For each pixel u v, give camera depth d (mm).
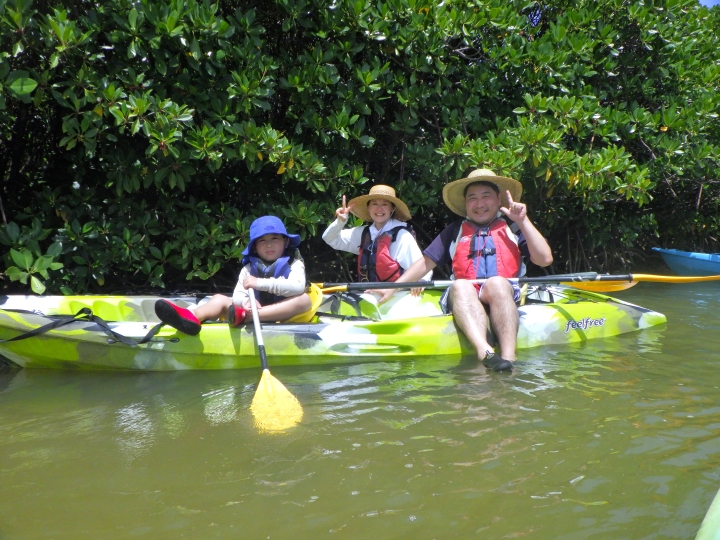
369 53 5895
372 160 6895
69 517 1993
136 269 5586
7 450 2500
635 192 6488
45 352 3627
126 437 2629
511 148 5879
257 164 5477
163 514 2010
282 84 5496
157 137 4645
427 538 1870
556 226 7789
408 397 3115
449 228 4793
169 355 3656
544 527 1925
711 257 7609
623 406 2949
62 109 5383
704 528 1586
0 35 4211
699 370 3596
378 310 4680
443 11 6016
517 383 3348
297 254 4211
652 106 7922
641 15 7238
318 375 3570
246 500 2090
